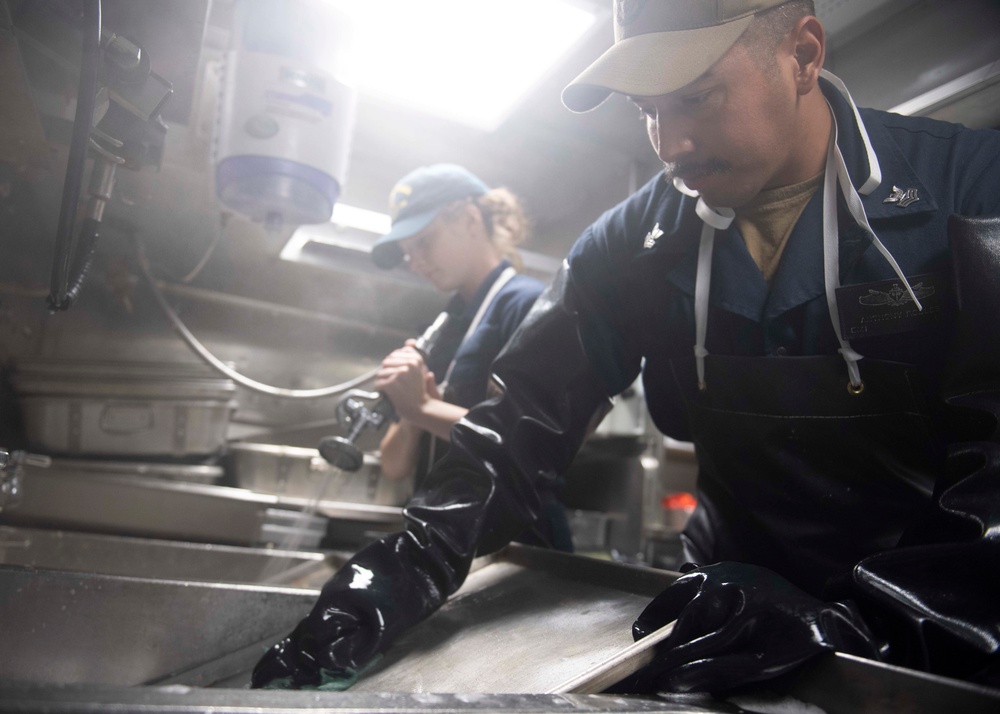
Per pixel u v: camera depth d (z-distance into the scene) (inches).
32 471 68.5
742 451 36.7
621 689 24.6
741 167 31.5
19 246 74.8
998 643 20.7
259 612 43.9
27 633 38.2
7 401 80.5
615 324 42.7
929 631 21.4
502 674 29.7
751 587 24.0
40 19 35.3
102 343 88.8
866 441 33.6
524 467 38.5
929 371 32.2
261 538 76.5
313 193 61.4
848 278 33.8
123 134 36.9
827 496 34.7
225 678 41.5
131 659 40.4
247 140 59.2
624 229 41.9
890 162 34.2
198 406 82.2
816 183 35.2
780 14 30.4
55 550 64.6
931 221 32.7
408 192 70.7
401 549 36.4
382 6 62.8
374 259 77.5
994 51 49.5
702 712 21.3
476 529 36.8
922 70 54.0
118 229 81.9
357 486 84.7
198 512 74.2
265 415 98.9
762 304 35.5
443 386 67.9
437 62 70.3
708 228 37.7
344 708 16.5
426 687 30.6
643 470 97.8
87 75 29.3
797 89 31.9
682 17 30.3
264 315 97.8
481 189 72.1
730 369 35.8
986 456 24.9
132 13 37.7
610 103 77.7
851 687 20.1
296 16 60.4
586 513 100.1
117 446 80.1
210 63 66.6
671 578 34.5
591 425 42.6
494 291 68.2
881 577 23.6
